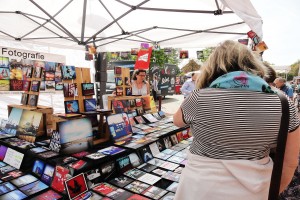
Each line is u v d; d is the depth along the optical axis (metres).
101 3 2.95
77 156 2.23
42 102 6.73
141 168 2.40
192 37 4.25
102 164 2.15
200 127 0.89
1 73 3.61
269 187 0.85
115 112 3.23
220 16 3.19
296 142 0.85
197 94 0.90
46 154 2.23
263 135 0.81
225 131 0.83
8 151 2.49
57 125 2.32
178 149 2.98
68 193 1.79
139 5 2.71
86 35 4.35
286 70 16.70
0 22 3.64
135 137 2.88
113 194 1.90
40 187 1.95
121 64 10.02
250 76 0.86
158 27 3.73
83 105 2.60
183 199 0.94
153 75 11.69
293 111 0.83
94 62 5.29
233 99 0.83
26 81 3.05
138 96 3.85
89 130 2.51
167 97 15.66
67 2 3.01
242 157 0.83
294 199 1.61
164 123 3.74
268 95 0.83
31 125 2.68
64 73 2.43
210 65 0.97
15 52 4.09
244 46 0.96
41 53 4.51
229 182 0.83
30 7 3.14
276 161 0.83
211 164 0.87
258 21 2.04
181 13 3.13
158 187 2.03
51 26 3.84
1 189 1.89
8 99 5.71
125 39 4.50
